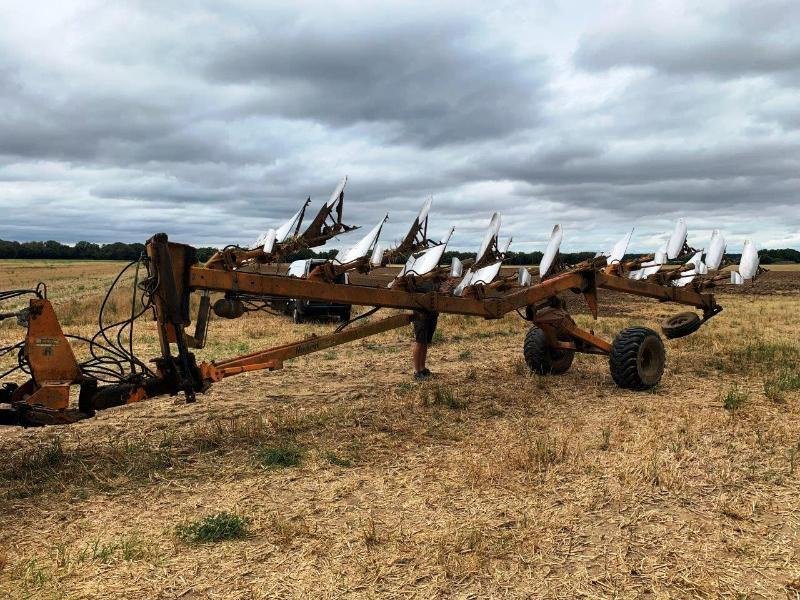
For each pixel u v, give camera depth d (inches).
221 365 226.4
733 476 194.7
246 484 192.7
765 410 273.6
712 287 396.8
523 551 147.3
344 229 240.1
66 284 1715.1
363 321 671.8
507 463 205.2
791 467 202.1
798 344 467.5
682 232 373.4
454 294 295.1
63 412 189.3
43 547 151.0
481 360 419.5
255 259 227.6
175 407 292.5
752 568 140.2
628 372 315.3
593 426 253.8
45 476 198.1
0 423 184.5
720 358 412.2
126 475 200.2
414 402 297.3
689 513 168.6
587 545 150.8
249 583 133.7
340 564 141.6
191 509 173.9
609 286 350.9
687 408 280.7
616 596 128.9
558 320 336.8
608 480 191.6
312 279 243.8
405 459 215.6
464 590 131.2
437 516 167.2
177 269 209.2
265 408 289.9
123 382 207.5
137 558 144.5
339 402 301.1
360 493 184.7
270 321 672.4
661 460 207.8
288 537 153.7
